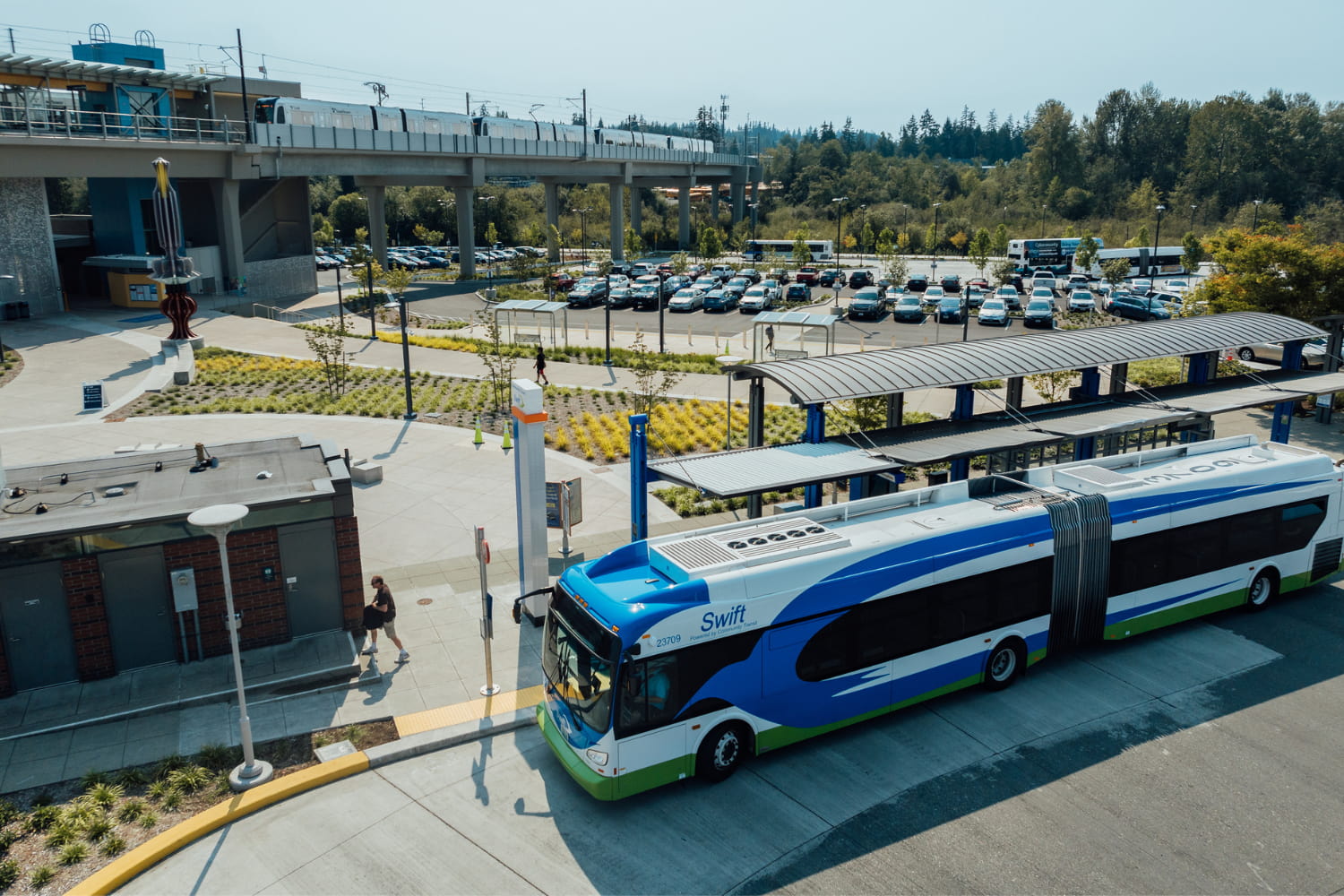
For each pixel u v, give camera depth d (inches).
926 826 422.3
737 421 1202.0
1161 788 449.7
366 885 387.5
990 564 526.9
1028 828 419.8
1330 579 719.7
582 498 908.6
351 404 1277.1
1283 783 453.1
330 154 2556.6
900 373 682.8
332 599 602.2
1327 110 5275.6
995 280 2989.7
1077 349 764.6
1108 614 578.9
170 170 2110.0
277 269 2600.9
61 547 522.3
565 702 451.2
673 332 2065.7
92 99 2150.6
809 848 408.5
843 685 485.7
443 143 2888.8
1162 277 3181.6
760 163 5251.0
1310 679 556.4
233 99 3075.8
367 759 473.7
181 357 1505.9
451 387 1408.7
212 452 685.9
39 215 1892.2
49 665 535.5
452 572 724.7
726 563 458.6
